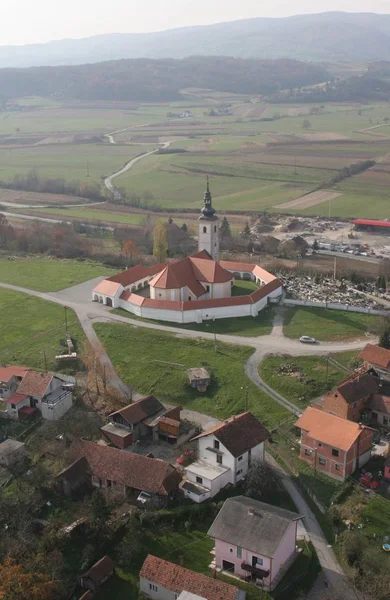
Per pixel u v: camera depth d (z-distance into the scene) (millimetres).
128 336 174875
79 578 96062
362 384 138125
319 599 92562
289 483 118250
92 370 157625
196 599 85438
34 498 113500
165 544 103438
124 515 108812
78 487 117312
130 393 148000
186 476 118125
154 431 132500
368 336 172750
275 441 130250
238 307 185375
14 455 124750
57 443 131250
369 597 92250
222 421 138500
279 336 173500
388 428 134750
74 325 183375
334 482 118250
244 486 116688
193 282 191625
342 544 102188
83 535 105188
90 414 140375
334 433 119938
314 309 192000
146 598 93625
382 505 110688
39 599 88562
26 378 147625
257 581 95875
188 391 149250
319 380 149875
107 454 119312
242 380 151125
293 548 100125
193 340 170500
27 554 99438
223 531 98125
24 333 181375
